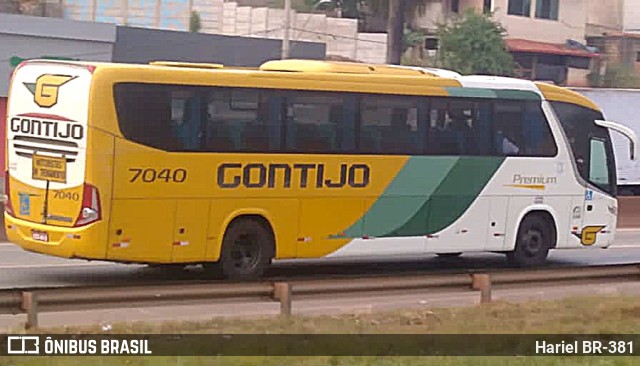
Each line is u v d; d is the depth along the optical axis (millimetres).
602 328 15961
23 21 52500
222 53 59812
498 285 18359
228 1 86562
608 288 21641
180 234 20234
